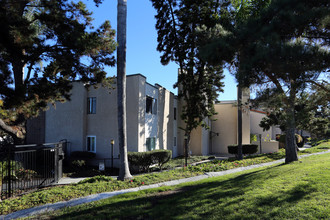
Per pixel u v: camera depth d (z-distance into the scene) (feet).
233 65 26.55
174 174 35.47
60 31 32.14
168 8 62.08
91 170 45.03
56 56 33.55
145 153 44.55
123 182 29.37
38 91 31.94
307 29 23.29
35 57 33.35
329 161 32.91
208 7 57.06
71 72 35.81
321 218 14.34
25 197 22.54
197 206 18.13
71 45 32.32
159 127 60.49
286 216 15.11
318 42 24.97
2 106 28.84
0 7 26.94
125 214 17.28
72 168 46.75
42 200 21.61
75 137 53.11
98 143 52.21
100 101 52.95
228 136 85.87
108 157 50.90
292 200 17.56
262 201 17.92
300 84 19.06
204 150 76.59
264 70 19.95
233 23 26.66
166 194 23.21
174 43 63.05
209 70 61.77
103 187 26.45
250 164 46.11
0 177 24.50
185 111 65.36
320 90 26.45
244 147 68.13
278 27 19.54
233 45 20.97
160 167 47.57
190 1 58.18
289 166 32.71
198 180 31.53
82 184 27.94
